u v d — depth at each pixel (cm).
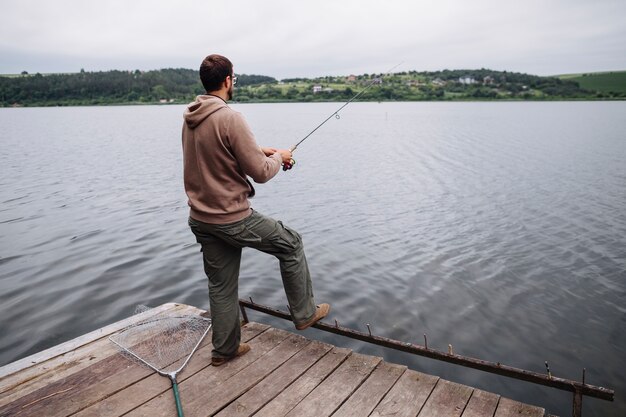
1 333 513
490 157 2211
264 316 567
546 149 2516
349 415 245
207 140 242
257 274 700
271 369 288
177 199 1263
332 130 4259
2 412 248
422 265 745
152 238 877
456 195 1321
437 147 2734
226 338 288
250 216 259
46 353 314
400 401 256
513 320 557
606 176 1611
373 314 571
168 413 246
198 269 710
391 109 11306
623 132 3672
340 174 1745
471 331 529
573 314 574
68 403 256
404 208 1163
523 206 1166
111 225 980
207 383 274
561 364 466
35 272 697
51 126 5362
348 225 1002
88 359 305
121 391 267
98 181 1584
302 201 1259
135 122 6256
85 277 678
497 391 419
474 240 884
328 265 744
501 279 685
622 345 503
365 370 287
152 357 301
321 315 305
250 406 253
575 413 246
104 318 550
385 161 2127
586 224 989
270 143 3033
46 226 973
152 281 663
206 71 251
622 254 796
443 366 456
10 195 1332
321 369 288
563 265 745
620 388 427
